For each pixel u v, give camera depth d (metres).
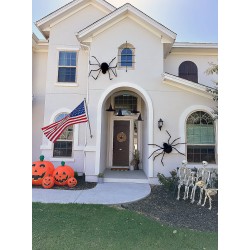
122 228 5.57
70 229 5.43
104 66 10.95
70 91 12.80
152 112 10.84
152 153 10.59
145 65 11.15
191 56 14.13
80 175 11.97
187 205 7.75
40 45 13.77
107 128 13.79
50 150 12.39
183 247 4.75
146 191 9.09
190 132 10.92
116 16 11.02
